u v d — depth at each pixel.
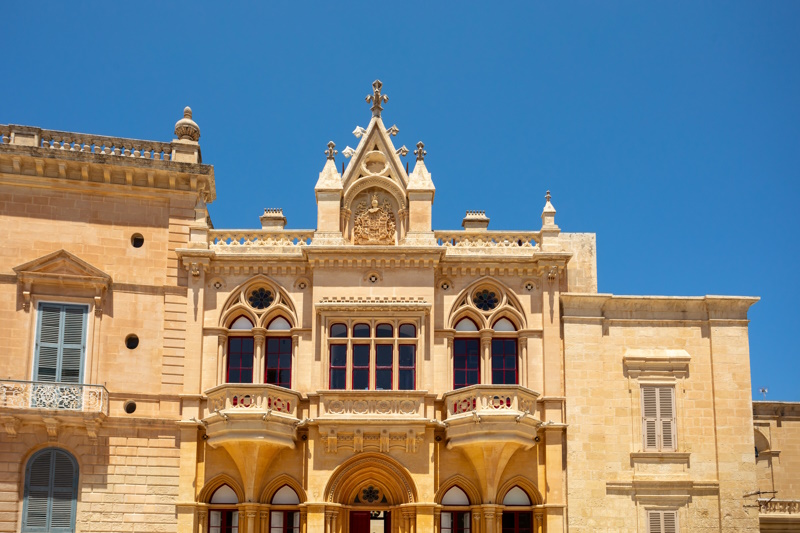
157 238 41.44
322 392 38.66
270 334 40.88
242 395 38.16
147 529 38.38
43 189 41.06
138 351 40.16
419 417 38.34
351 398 38.69
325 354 39.53
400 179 42.00
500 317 41.09
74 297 40.25
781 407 48.25
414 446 38.34
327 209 41.38
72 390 38.72
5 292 39.78
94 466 38.75
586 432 39.22
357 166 42.16
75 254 40.66
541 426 39.03
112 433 39.12
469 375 40.72
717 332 40.47
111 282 40.66
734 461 39.16
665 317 40.69
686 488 38.91
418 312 39.88
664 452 39.22
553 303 40.56
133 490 38.72
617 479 38.81
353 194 41.91
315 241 40.94
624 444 39.25
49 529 38.00
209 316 40.69
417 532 37.78
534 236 41.94
